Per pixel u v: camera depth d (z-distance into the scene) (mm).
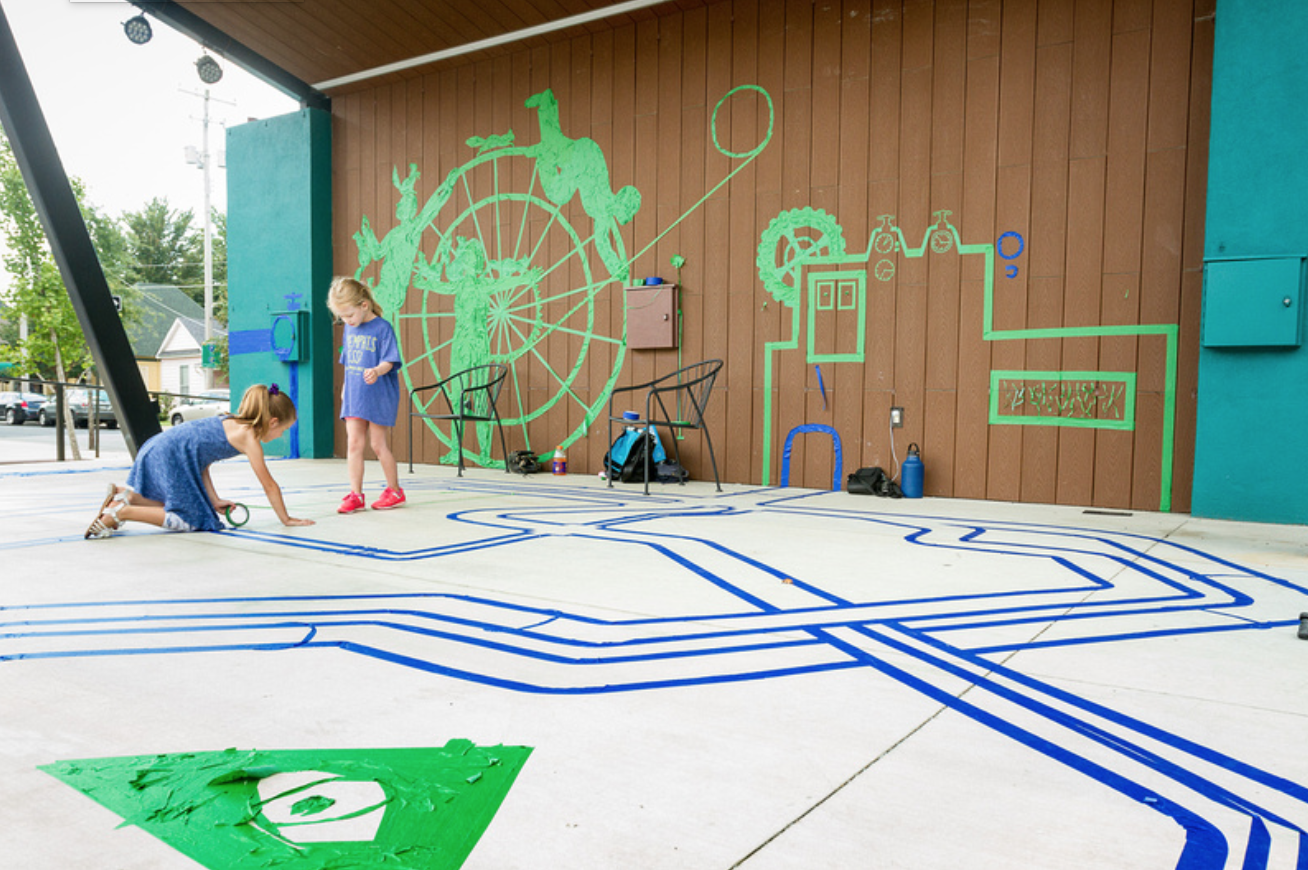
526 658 1648
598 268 5734
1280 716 1345
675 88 5395
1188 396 4004
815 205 4949
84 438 12211
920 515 3820
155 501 3250
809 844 935
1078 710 1372
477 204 6254
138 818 983
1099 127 4188
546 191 5926
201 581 2330
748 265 5172
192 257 43875
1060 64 4270
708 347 5316
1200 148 3961
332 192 7016
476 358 6297
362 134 6824
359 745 1211
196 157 28000
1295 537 3227
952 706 1392
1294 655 1681
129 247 40406
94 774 1104
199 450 3199
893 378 4742
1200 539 3146
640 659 1645
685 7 5297
